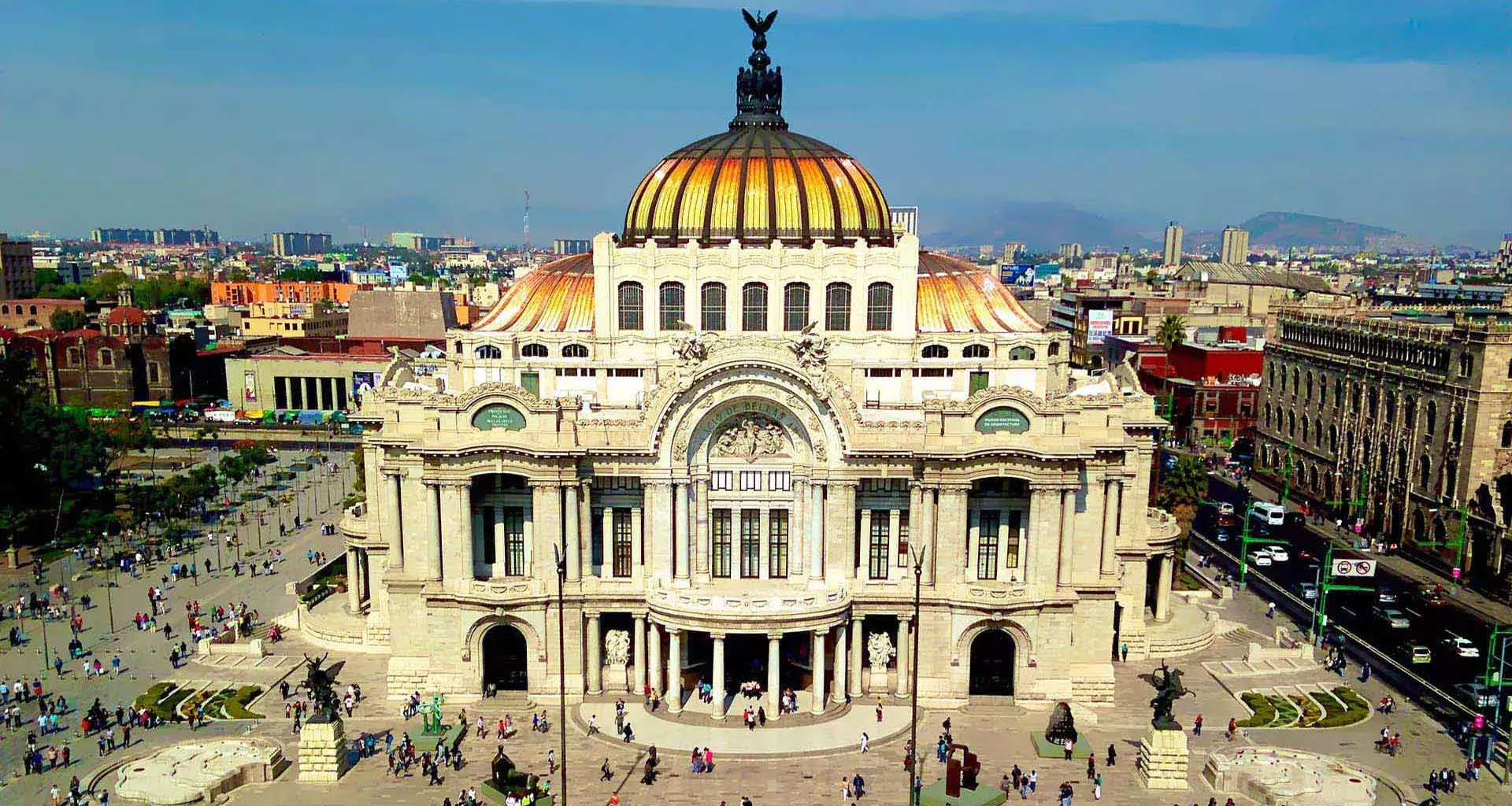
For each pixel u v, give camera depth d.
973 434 88.81
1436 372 141.38
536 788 77.25
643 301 102.19
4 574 130.75
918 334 102.12
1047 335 101.31
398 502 92.94
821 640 89.62
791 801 77.56
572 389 101.75
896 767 82.69
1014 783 79.19
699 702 92.69
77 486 160.50
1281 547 146.38
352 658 103.75
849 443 89.75
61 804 75.94
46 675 99.81
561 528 91.06
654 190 107.44
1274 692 97.44
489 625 92.75
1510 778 81.69
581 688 93.81
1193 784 80.94
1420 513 143.25
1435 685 99.88
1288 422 182.25
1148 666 102.88
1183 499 131.38
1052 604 90.75
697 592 91.50
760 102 115.31
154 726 89.38
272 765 81.50
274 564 135.00
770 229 103.06
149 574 131.25
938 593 90.94
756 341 88.31
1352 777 79.75
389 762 83.19
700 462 91.94
